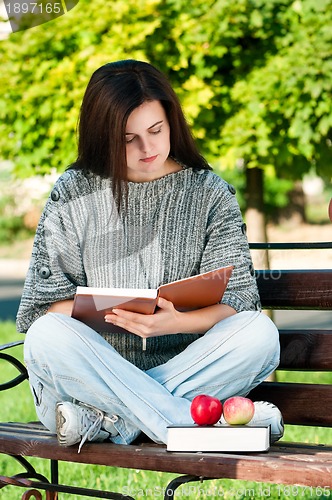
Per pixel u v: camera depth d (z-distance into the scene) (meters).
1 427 3.48
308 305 3.58
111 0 5.72
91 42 5.81
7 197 20.33
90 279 3.44
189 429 2.91
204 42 5.94
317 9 5.94
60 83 5.93
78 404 3.16
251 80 6.07
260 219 7.00
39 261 3.41
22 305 3.40
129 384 3.10
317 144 6.40
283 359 3.54
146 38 5.85
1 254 19.84
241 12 5.87
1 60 6.05
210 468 2.79
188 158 3.46
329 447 3.19
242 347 3.18
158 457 2.88
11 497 4.46
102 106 3.27
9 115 6.19
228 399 3.03
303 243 3.62
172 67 5.98
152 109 3.26
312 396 3.46
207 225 3.42
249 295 3.33
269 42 6.11
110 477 4.67
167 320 3.12
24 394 6.86
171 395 3.14
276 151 6.21
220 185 3.46
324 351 3.48
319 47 5.93
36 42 5.93
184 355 3.24
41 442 3.11
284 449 3.07
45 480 3.44
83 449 3.02
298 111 6.01
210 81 6.14
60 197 3.44
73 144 6.07
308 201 24.05
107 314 3.15
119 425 3.12
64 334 3.11
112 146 3.28
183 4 5.86
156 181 3.40
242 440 2.89
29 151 6.29
